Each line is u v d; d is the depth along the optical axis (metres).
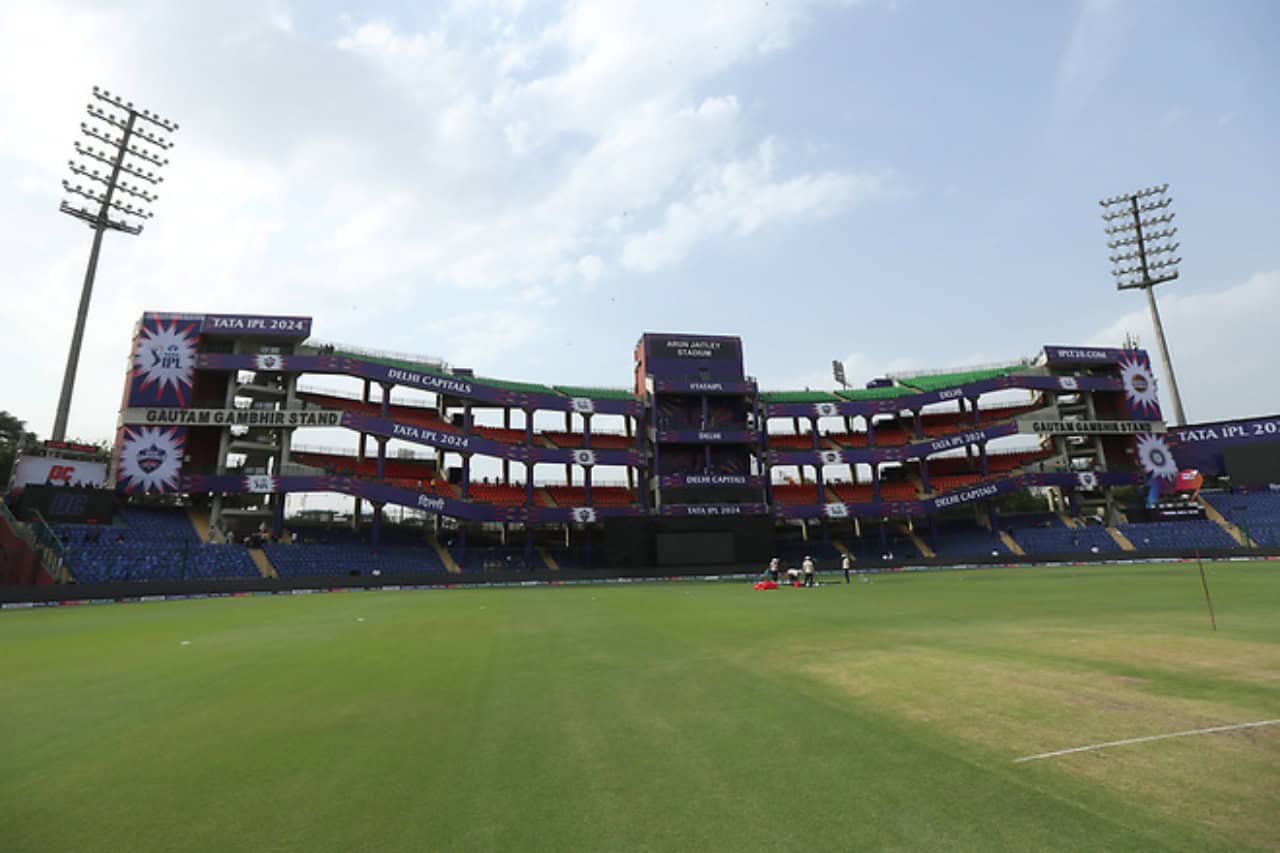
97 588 31.11
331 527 49.59
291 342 49.66
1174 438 60.59
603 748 6.03
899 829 4.11
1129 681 7.98
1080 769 5.02
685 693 8.23
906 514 56.44
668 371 60.00
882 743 5.89
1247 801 4.30
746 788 4.93
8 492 39.06
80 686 9.37
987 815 4.27
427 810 4.68
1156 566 41.75
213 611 24.20
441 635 15.11
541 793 4.96
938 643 11.69
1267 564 39.50
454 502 49.62
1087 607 17.61
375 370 49.78
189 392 45.44
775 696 7.91
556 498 58.00
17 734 6.88
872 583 33.97
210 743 6.45
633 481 61.34
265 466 50.62
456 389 52.41
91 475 42.66
